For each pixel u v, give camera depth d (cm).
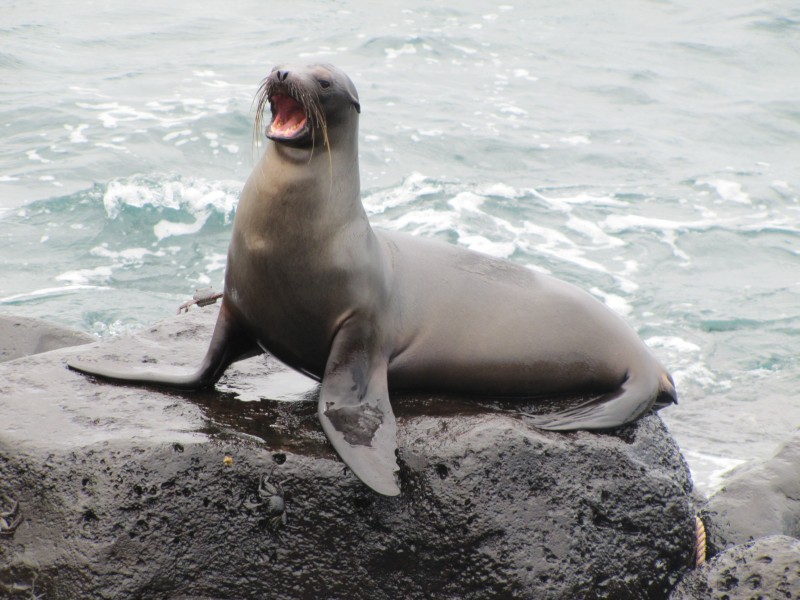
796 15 9900
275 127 2092
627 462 2228
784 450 3097
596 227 5353
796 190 5984
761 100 7700
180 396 2212
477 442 2084
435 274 2364
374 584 2014
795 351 4259
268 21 9062
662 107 7462
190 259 4750
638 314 4519
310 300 2130
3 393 2141
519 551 2042
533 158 6250
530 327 2389
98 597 1869
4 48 7756
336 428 2005
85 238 4859
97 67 7481
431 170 5938
